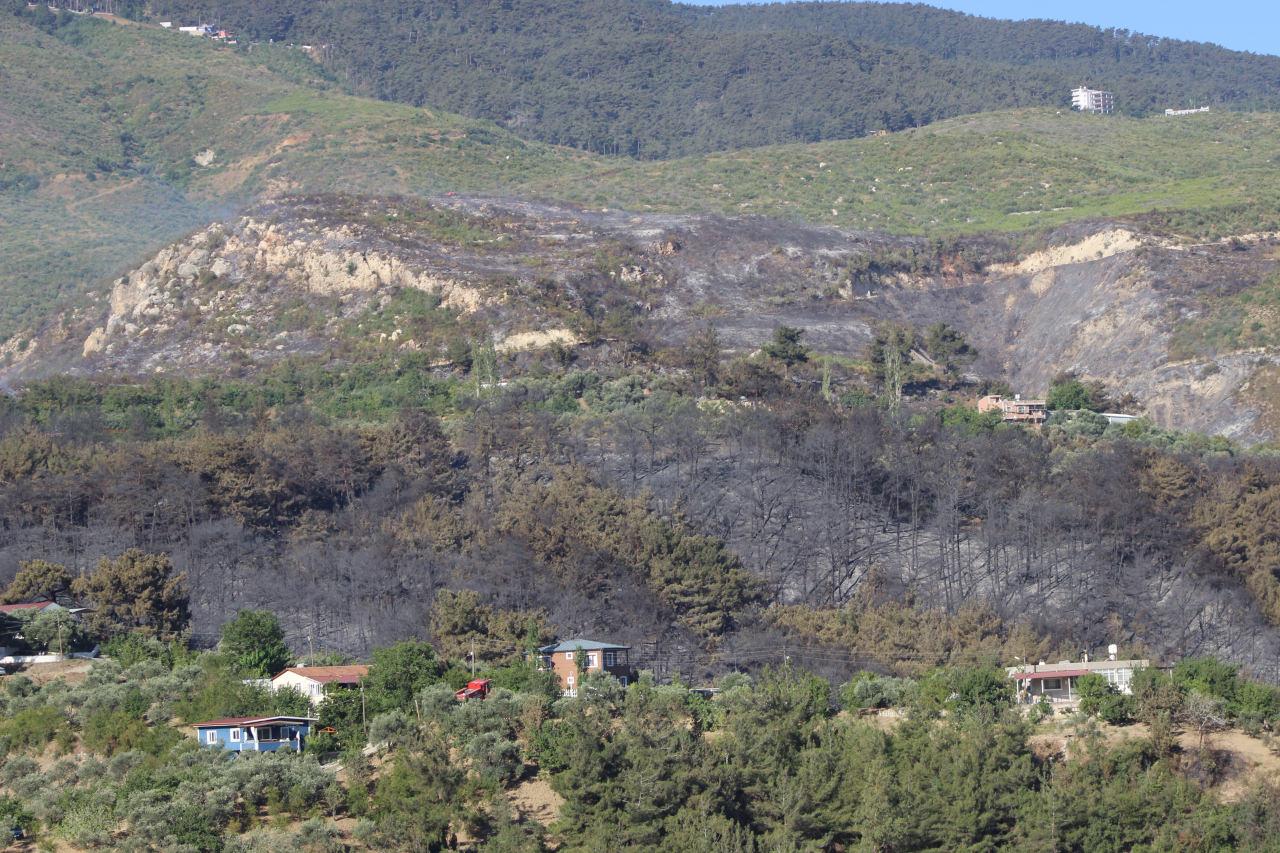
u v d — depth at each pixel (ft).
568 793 460.55
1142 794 468.75
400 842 445.78
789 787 467.52
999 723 498.28
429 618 640.58
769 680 533.55
